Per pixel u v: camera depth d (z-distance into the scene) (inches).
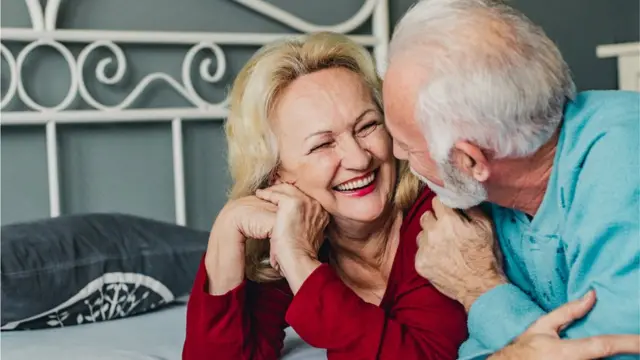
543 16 106.7
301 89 48.6
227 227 50.1
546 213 40.8
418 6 40.0
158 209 85.2
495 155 38.7
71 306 66.3
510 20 38.6
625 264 37.0
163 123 84.9
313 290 45.8
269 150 49.9
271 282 53.0
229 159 52.3
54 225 69.8
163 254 71.3
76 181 81.1
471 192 40.8
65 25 79.5
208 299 49.9
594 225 37.6
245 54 88.4
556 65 38.7
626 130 38.0
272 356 53.0
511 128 37.8
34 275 65.1
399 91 39.3
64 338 62.8
